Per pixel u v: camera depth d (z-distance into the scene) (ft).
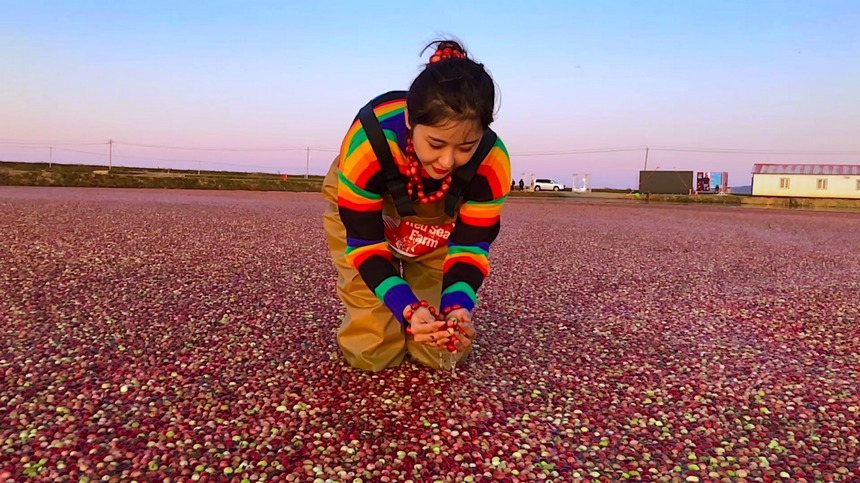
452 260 8.61
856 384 9.68
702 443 7.70
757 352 11.32
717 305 15.25
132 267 17.98
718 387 9.52
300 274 17.97
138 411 8.05
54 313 12.41
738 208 87.35
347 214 8.21
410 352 10.17
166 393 8.67
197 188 109.19
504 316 13.67
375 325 9.60
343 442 7.46
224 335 11.44
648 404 8.87
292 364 10.00
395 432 7.76
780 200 112.27
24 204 41.91
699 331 12.73
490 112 6.52
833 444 7.68
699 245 30.32
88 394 8.49
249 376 9.43
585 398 9.04
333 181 9.93
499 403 8.75
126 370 9.47
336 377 9.48
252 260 20.38
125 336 11.12
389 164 7.71
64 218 32.35
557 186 162.61
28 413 7.84
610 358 10.86
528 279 18.60
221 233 28.60
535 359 10.71
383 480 6.68
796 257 25.86
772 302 15.65
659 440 7.77
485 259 8.62
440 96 6.29
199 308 13.33
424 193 8.05
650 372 10.17
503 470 6.99
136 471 6.61
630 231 38.37
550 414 8.46
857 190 129.80
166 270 17.75
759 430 8.07
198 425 7.73
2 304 12.91
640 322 13.38
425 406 8.55
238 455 7.05
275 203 60.18
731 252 27.35
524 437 7.77
